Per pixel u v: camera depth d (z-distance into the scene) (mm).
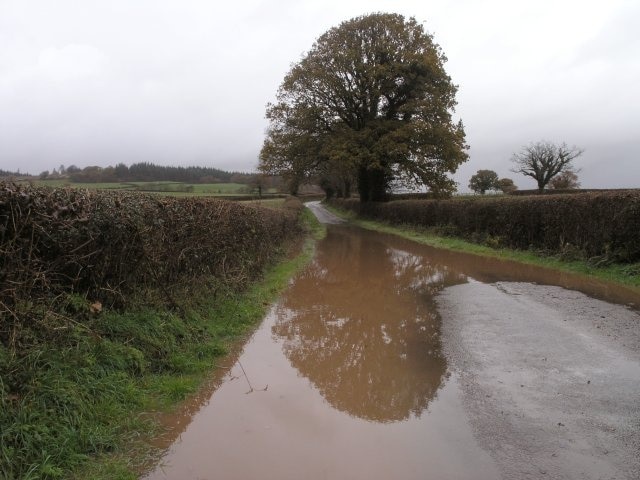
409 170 30906
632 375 4770
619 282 9414
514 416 3963
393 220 29484
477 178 57812
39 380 3539
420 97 30781
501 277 10734
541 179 49844
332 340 6320
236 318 6938
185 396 4441
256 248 10656
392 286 10180
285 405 4312
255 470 3238
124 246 5027
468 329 6621
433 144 29719
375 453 3447
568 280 9984
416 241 20438
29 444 3059
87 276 4680
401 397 4465
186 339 5590
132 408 4012
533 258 13008
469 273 11523
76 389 3723
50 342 3922
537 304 7891
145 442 3602
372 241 20969
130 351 4598
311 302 8672
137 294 5441
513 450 3436
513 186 57281
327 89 32500
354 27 31906
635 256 10102
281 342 6250
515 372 4949
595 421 3836
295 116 32781
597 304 7695
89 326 4465
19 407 3234
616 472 3143
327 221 38625
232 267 8531
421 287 9961
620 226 10305
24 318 3734
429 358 5527
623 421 3828
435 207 22719
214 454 3447
